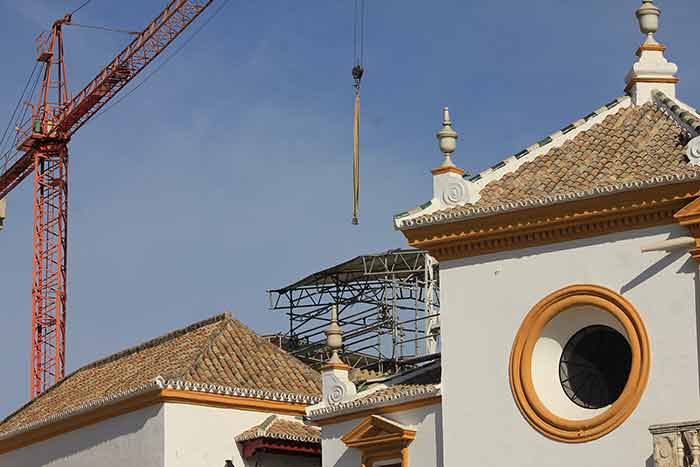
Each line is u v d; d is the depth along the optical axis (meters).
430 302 59.44
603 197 35.56
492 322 37.38
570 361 36.56
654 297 34.84
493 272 37.59
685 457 32.41
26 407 54.16
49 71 97.44
